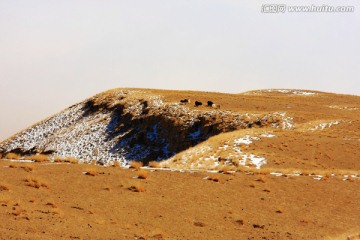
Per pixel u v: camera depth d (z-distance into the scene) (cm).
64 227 1112
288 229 1495
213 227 1395
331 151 4359
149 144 7138
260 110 8081
